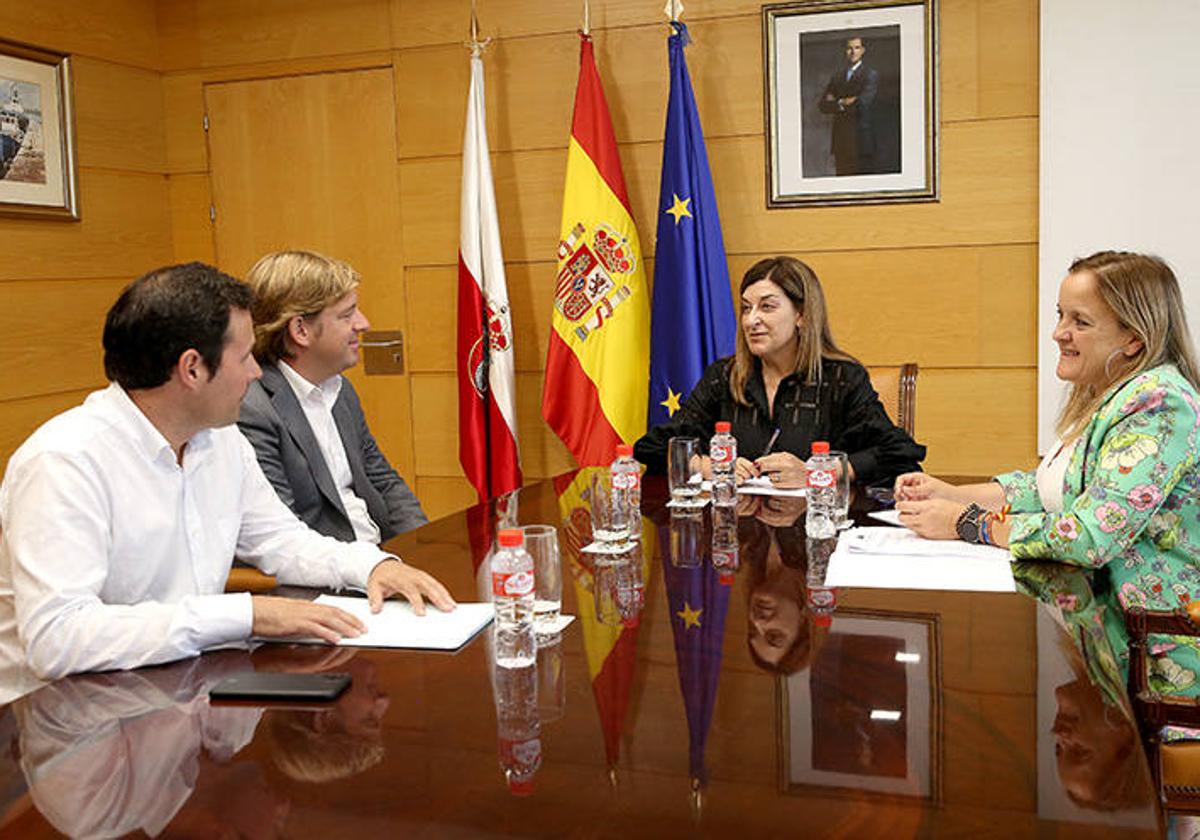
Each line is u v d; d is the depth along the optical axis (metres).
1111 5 3.90
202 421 1.86
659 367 4.31
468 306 4.57
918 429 4.32
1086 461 2.12
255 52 4.95
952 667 1.46
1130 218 3.97
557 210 4.62
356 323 2.85
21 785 1.18
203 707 1.40
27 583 1.62
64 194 4.63
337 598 1.88
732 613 1.72
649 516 2.47
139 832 1.07
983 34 4.08
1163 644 1.85
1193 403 1.99
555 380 4.48
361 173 4.88
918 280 4.26
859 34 4.19
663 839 1.02
